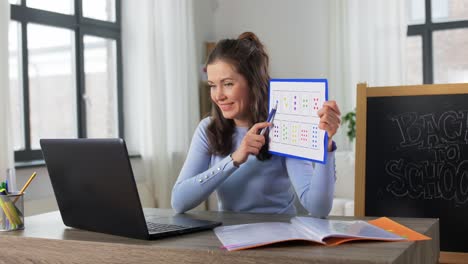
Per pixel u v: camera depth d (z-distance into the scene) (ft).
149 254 4.03
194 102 17.38
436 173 6.56
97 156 4.40
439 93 6.69
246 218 5.31
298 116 4.91
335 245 3.78
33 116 13.52
